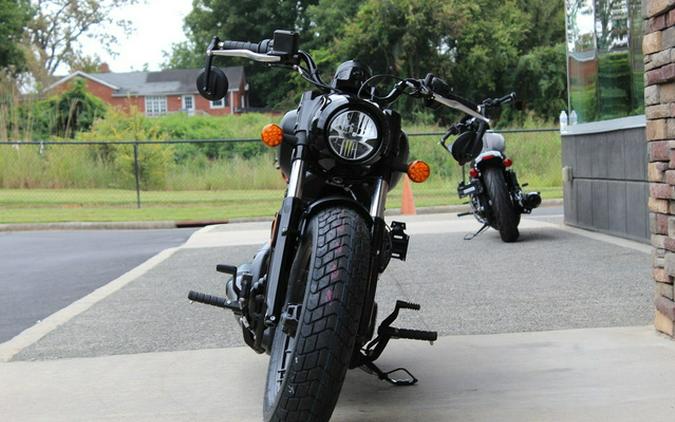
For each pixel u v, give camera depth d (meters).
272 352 3.87
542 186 25.14
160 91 77.50
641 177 9.35
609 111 10.16
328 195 4.08
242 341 5.88
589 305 6.50
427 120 41.25
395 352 5.38
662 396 4.30
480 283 7.59
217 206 21.95
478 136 4.48
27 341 6.09
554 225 11.72
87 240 14.23
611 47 10.00
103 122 32.34
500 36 50.16
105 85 75.81
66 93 46.03
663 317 5.43
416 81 4.25
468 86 50.91
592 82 10.64
